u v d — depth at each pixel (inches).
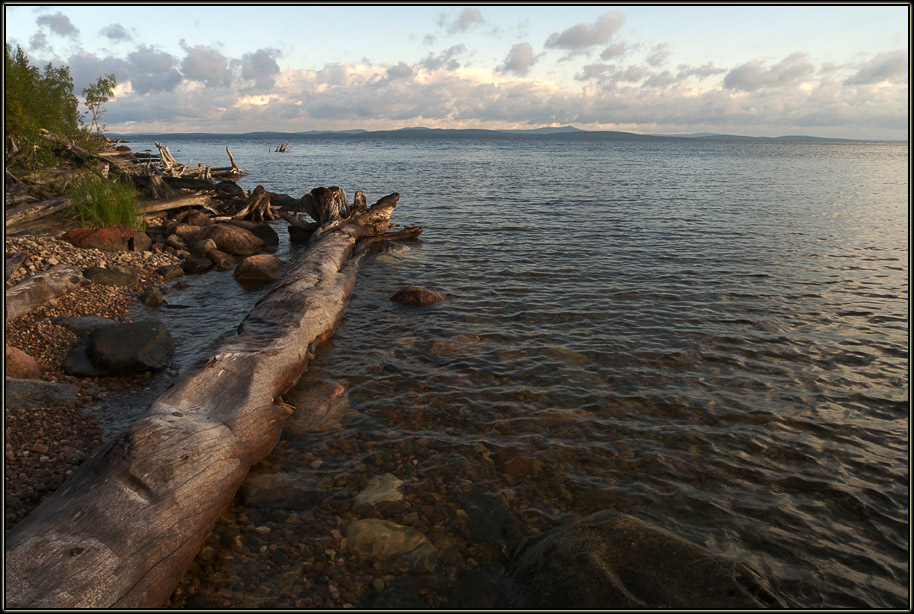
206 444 171.9
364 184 1274.6
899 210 876.6
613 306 378.6
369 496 174.4
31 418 207.9
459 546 153.3
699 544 151.3
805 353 291.9
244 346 253.8
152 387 252.7
